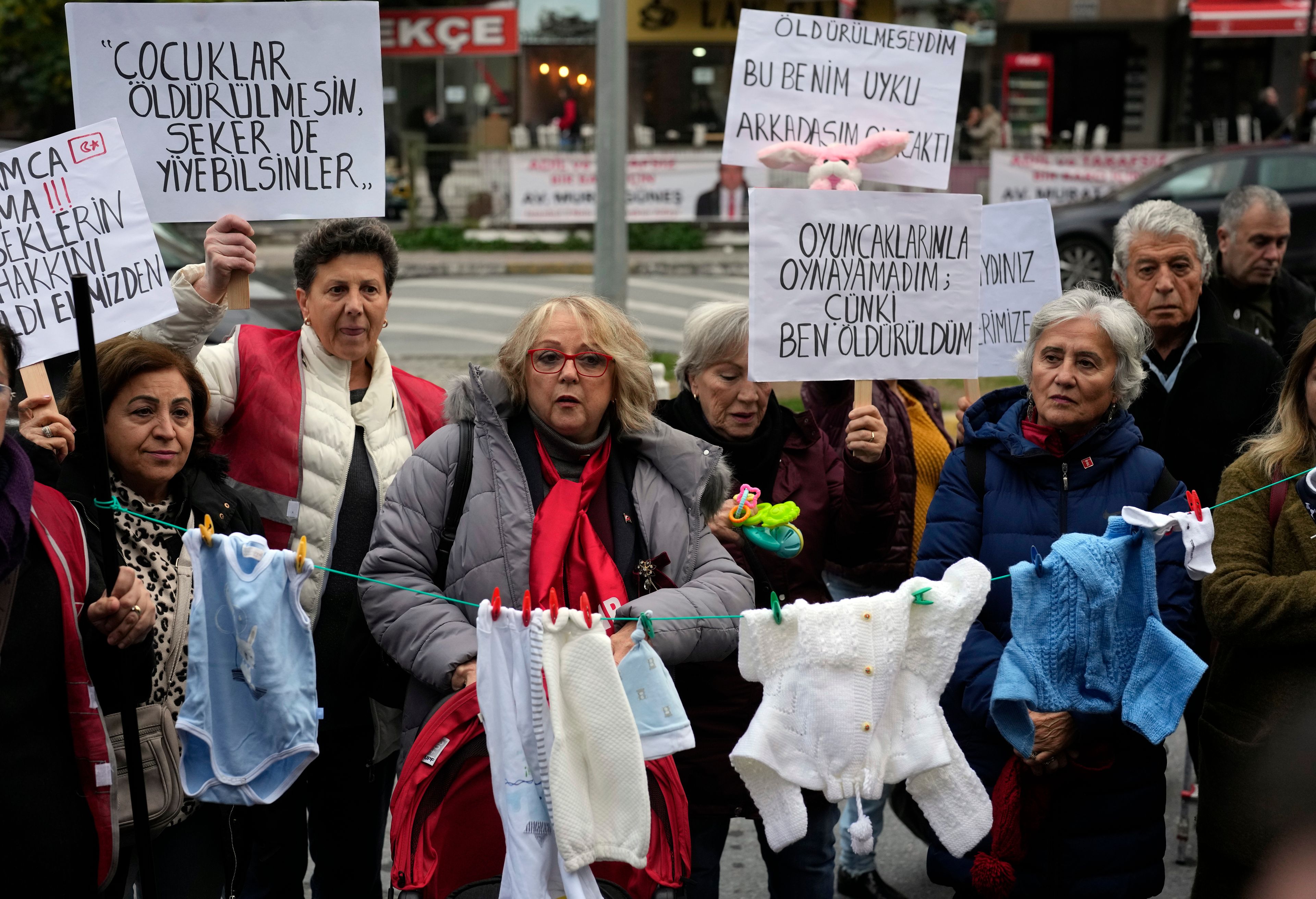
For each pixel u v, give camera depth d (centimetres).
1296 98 2275
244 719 260
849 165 366
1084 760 294
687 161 1892
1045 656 281
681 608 273
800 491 343
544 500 284
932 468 416
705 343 343
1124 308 314
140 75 334
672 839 263
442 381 1083
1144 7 2241
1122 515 286
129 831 278
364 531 334
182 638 285
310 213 341
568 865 242
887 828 462
